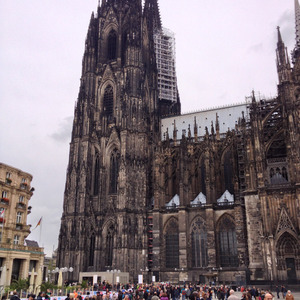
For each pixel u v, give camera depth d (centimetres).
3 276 5912
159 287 6194
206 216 10344
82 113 12500
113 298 4316
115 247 10594
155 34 17425
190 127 13362
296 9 11988
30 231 9862
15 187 9381
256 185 9506
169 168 12162
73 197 11481
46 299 3316
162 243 10812
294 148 9062
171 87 16938
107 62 13338
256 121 9900
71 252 10906
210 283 9012
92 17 14088
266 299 2305
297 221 8675
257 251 9025
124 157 11381
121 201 10925
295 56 11331
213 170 11006
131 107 12175
